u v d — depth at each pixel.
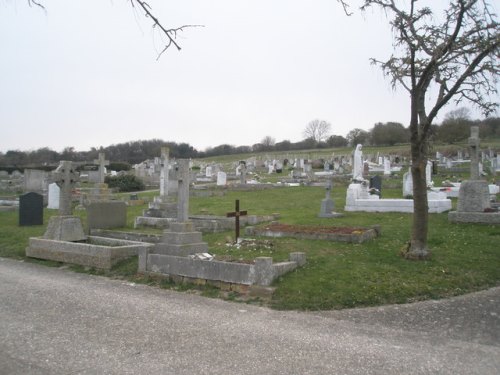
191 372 4.82
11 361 5.12
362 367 4.99
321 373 4.82
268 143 135.88
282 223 15.12
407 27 10.11
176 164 10.72
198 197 26.19
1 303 7.64
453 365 5.09
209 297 8.16
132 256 11.01
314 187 29.50
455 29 9.03
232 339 5.88
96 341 5.77
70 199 12.77
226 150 129.00
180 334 6.05
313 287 8.18
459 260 9.88
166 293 8.48
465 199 14.67
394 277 8.71
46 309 7.27
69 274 10.33
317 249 11.07
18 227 17.09
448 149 64.81
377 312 7.23
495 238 11.94
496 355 5.43
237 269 8.46
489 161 49.22
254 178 41.72
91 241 12.80
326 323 6.66
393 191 24.88
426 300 7.84
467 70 9.17
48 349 5.49
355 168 20.64
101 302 7.76
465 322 6.73
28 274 10.30
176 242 10.28
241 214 12.41
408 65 10.73
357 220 15.59
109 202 15.37
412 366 5.04
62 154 93.00
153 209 16.75
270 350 5.49
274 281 8.44
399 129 99.00
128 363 5.06
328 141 121.25
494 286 8.62
